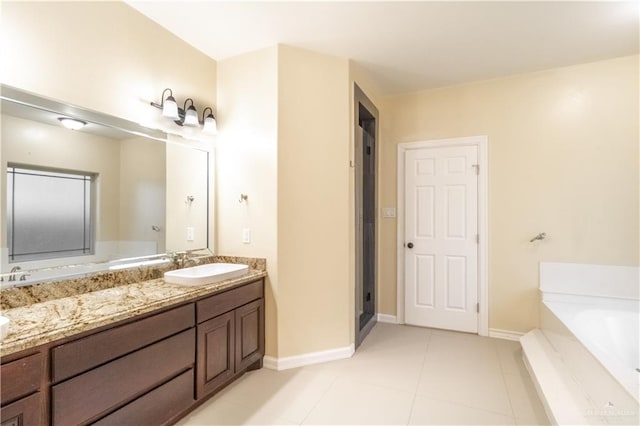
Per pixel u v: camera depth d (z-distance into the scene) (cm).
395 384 226
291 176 251
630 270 269
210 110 256
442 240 338
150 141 219
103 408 138
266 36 238
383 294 364
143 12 211
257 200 253
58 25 169
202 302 190
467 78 314
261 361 248
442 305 338
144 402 156
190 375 182
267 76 251
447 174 336
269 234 248
